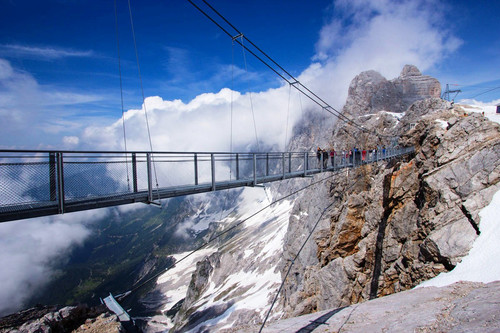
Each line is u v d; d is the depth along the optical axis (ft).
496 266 45.70
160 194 32.94
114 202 28.58
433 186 77.05
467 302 30.96
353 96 326.85
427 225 73.77
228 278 382.22
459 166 74.23
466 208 64.64
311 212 188.65
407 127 153.28
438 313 30.45
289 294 178.09
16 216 21.98
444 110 116.98
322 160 70.85
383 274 100.07
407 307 37.09
